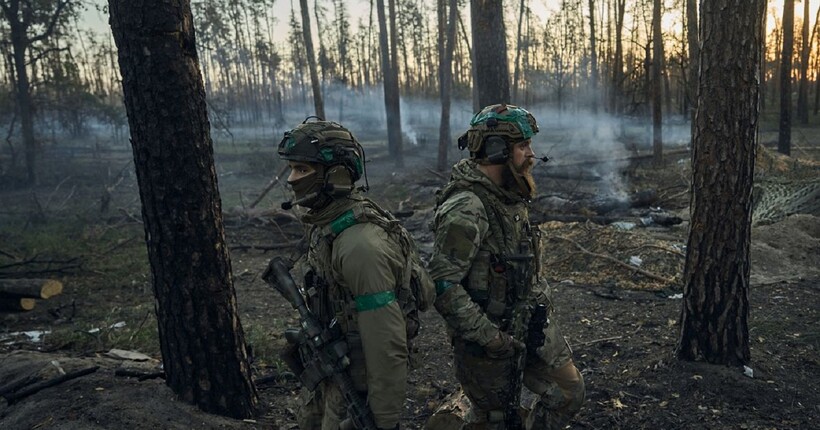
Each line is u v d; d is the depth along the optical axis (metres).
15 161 21.30
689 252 3.93
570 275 7.12
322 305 2.08
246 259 9.02
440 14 23.22
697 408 3.51
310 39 15.54
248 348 4.14
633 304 5.92
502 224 2.34
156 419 3.18
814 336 4.61
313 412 2.28
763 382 3.71
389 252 1.94
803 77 33.31
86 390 3.47
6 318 6.21
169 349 3.44
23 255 9.17
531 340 2.43
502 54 9.12
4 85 23.23
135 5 3.08
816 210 9.56
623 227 9.22
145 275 7.93
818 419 3.36
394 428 1.93
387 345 1.88
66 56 20.86
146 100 3.15
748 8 3.57
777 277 6.57
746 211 3.75
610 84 35.34
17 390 3.67
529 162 2.36
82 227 11.21
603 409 3.61
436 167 19.47
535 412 2.69
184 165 3.23
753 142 3.73
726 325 3.85
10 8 19.14
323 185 1.97
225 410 3.46
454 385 4.18
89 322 5.96
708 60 3.70
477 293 2.34
